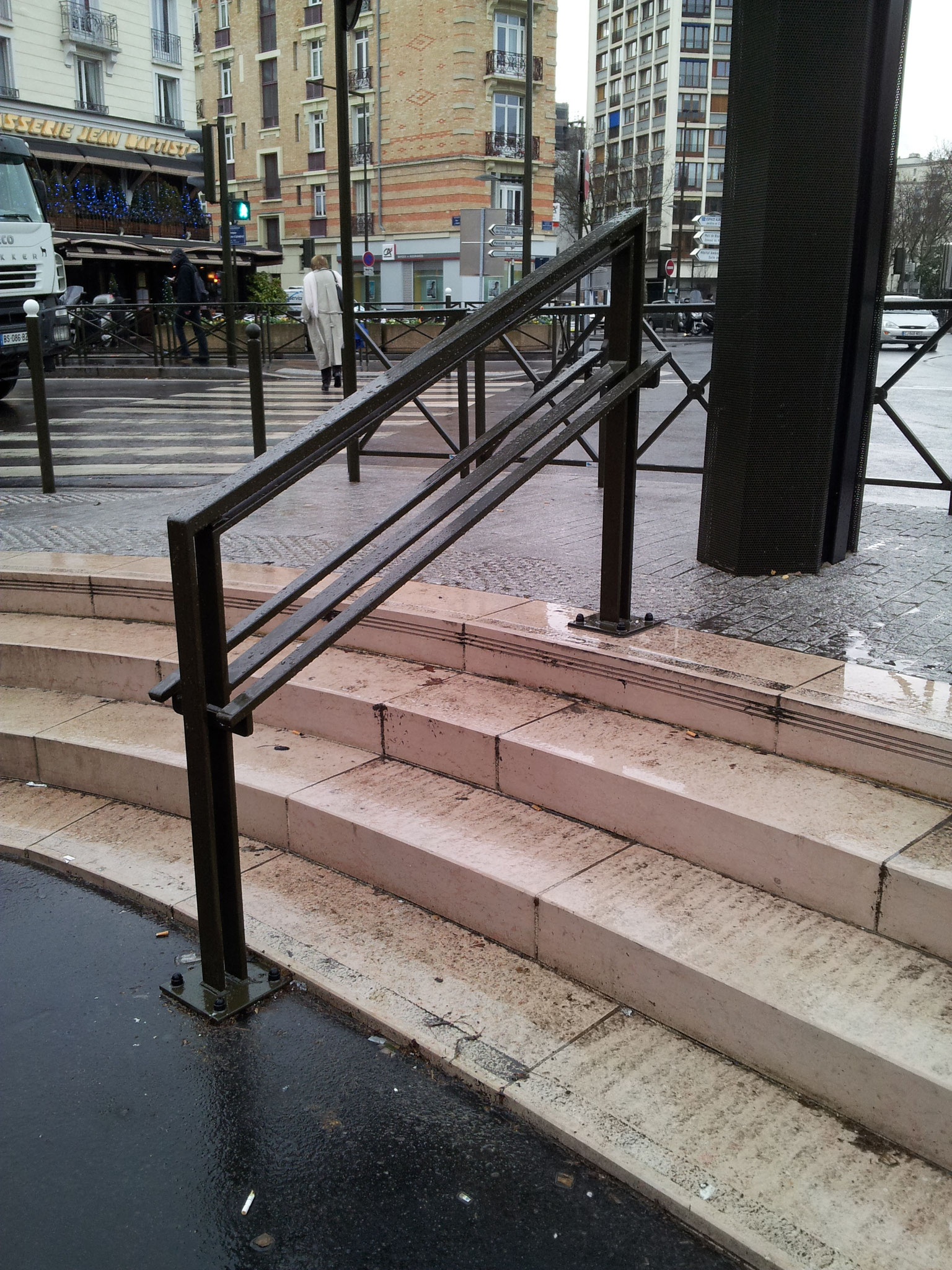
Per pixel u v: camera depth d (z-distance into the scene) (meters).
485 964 2.62
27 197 12.99
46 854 3.31
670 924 2.43
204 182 20.36
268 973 2.63
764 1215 1.87
